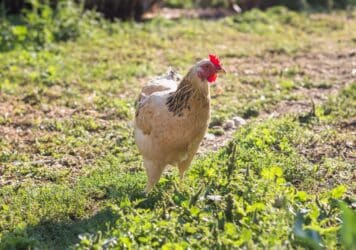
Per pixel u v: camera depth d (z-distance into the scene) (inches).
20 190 328.8
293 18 786.2
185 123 282.5
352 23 791.7
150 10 775.7
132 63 577.0
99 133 416.8
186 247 244.5
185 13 808.3
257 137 376.8
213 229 254.4
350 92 484.7
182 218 269.7
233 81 526.9
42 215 297.6
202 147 388.8
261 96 487.5
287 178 329.7
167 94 290.0
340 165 347.3
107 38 653.9
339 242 251.0
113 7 727.1
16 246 268.1
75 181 341.4
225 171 320.8
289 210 266.2
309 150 371.6
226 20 753.6
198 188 301.6
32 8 690.8
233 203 268.7
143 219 267.4
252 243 236.8
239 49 637.9
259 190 288.0
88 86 506.6
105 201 312.0
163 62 583.5
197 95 280.1
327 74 556.7
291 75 552.4
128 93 497.0
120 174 341.7
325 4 883.4
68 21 650.8
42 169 360.2
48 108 460.8
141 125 292.8
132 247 248.4
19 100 474.3
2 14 658.8
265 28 735.7
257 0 836.6
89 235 261.0
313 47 655.8
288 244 241.9
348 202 296.7
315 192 315.9
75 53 599.8
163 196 300.2
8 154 379.6
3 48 593.9
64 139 403.5
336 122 421.4
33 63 554.3
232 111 450.9
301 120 425.7
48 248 270.5
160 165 297.0
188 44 653.3
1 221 293.7
